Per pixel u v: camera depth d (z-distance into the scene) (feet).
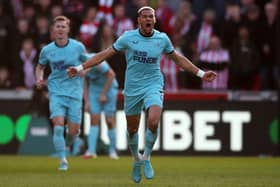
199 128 169.27
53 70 120.88
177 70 181.88
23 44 186.39
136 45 91.25
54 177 105.81
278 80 172.76
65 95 120.47
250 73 178.81
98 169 124.06
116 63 175.11
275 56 183.93
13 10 200.54
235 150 169.58
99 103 154.51
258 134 169.78
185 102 169.17
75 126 122.21
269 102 169.89
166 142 168.45
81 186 89.81
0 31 190.80
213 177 107.04
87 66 91.40
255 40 183.73
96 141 158.51
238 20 186.39
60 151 120.26
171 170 122.52
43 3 192.85
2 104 169.89
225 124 169.48
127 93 92.63
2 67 184.03
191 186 90.38
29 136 169.78
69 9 191.93
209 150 168.96
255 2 193.47
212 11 189.26
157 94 90.58
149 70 91.76
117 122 168.66
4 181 97.96
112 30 177.47
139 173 93.35
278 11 176.96
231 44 185.57
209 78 93.30
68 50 120.26
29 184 92.94
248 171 120.88
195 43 184.65
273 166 134.62
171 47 92.94
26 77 184.24
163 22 189.37
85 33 182.50
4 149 170.19
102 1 190.29
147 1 192.03
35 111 169.17
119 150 168.14
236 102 169.58
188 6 188.44
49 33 185.88
